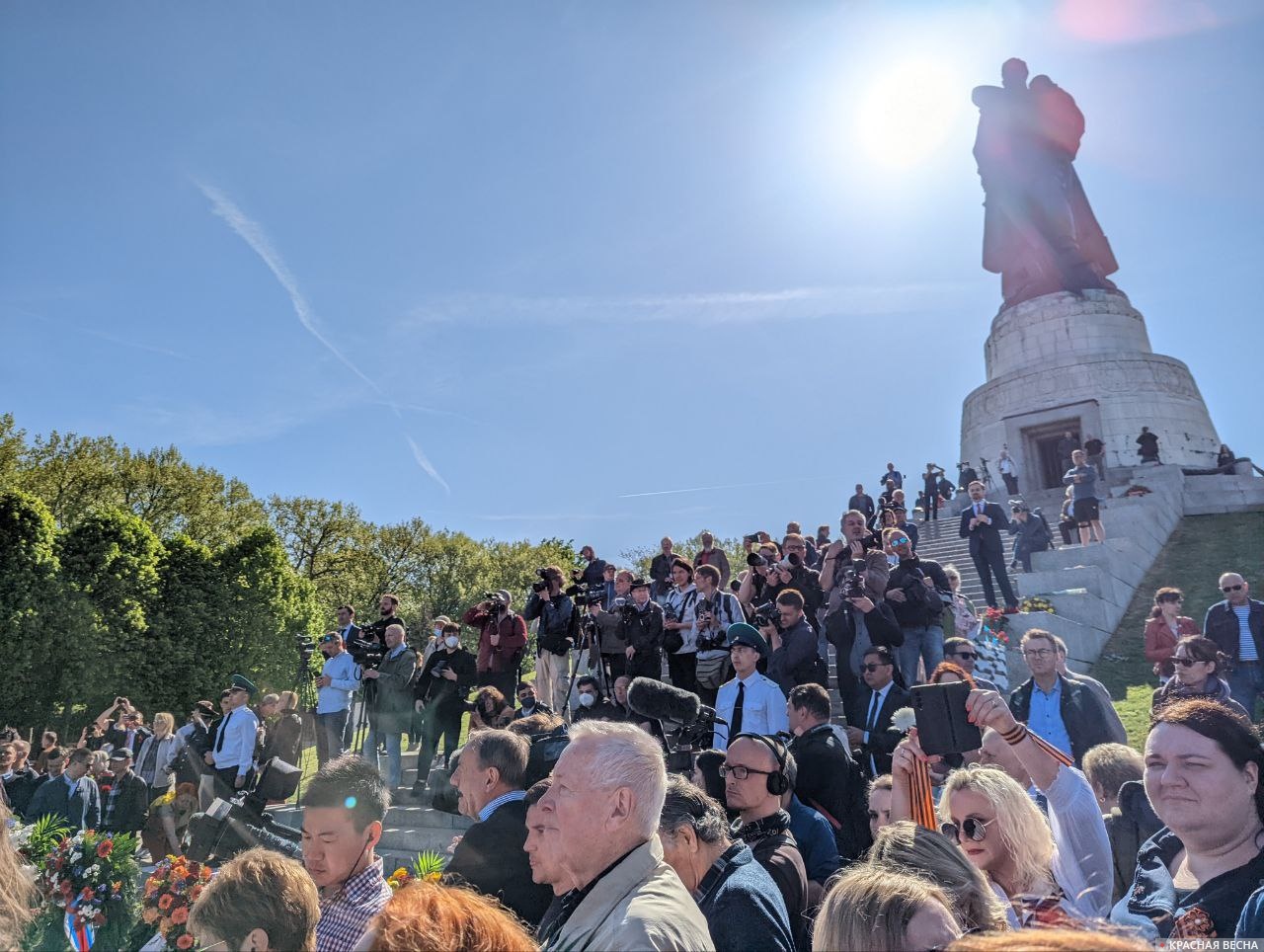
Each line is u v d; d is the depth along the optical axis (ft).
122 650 91.56
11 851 11.18
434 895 6.70
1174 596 34.76
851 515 39.75
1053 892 10.34
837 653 32.78
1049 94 121.80
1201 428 105.91
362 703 41.78
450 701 35.99
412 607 172.96
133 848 18.45
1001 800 10.49
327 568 169.58
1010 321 116.47
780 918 10.19
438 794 21.11
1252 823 8.82
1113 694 45.73
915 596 33.47
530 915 13.29
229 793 34.94
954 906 8.45
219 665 101.04
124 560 93.86
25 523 86.22
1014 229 120.88
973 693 11.08
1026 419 106.01
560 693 44.98
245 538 108.78
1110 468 93.76
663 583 53.42
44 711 86.12
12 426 140.15
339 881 11.73
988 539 53.11
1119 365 106.11
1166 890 9.91
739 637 26.20
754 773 13.64
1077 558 61.77
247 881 9.46
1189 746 9.07
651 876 8.30
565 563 187.62
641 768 8.73
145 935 16.29
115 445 149.89
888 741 22.80
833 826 17.15
